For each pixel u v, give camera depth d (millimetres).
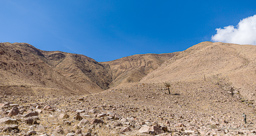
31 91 70188
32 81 101875
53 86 120000
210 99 42781
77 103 20047
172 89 50625
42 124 8250
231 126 16562
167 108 28156
